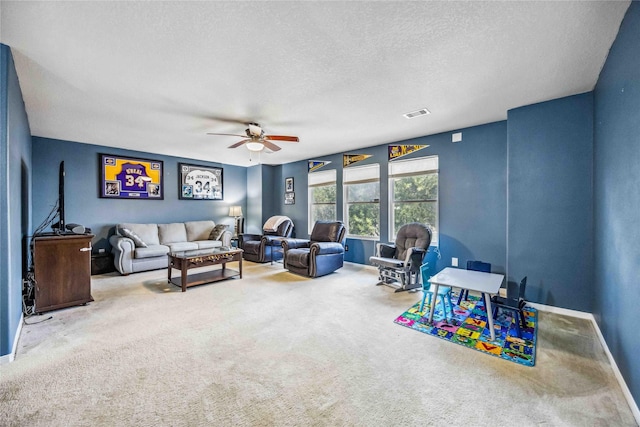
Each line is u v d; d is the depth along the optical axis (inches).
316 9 66.0
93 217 205.5
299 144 203.9
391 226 199.9
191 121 148.7
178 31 74.3
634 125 65.1
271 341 94.0
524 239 126.6
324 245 182.4
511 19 69.8
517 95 116.1
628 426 57.4
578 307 114.7
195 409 62.1
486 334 98.7
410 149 187.3
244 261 245.8
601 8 66.3
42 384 70.8
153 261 199.9
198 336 97.7
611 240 83.7
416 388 69.4
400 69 94.9
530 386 70.1
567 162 116.7
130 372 76.1
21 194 116.8
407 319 112.0
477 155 158.9
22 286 112.4
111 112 134.9
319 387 69.8
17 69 93.9
